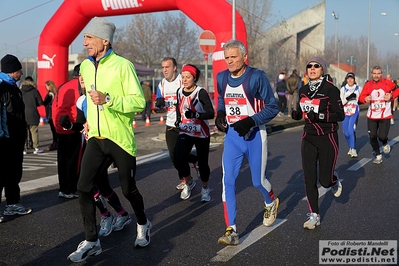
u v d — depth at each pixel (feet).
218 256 15.19
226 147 16.78
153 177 28.99
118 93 14.73
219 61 48.03
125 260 14.99
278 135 51.29
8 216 20.48
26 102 39.37
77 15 55.57
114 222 18.29
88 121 14.96
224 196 16.53
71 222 19.51
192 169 31.76
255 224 18.66
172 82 24.07
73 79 22.58
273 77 126.62
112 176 29.09
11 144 20.17
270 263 14.51
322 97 18.20
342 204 21.47
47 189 25.80
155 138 49.37
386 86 32.27
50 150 41.81
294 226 18.33
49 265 14.78
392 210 20.26
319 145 18.33
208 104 21.47
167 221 19.48
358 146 40.81
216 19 47.65
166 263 14.69
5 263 14.96
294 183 26.22
